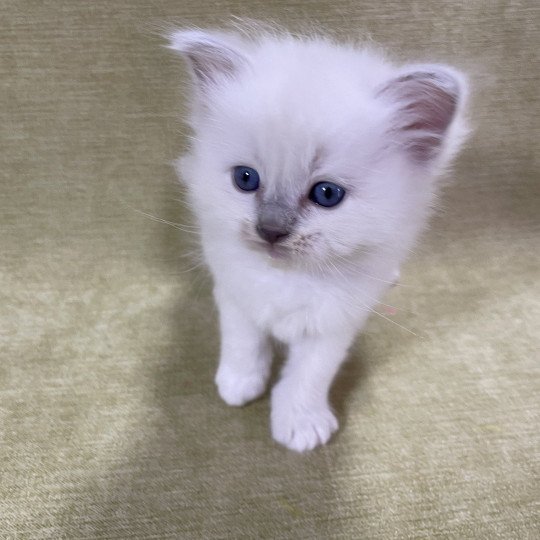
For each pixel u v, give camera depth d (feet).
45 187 0.84
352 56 0.57
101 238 0.86
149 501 0.60
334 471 0.63
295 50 0.56
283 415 0.66
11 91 0.80
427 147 0.53
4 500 0.59
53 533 0.56
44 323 0.77
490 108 0.88
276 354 0.76
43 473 0.61
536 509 0.60
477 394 0.72
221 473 0.63
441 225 0.91
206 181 0.54
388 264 0.58
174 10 0.79
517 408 0.70
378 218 0.51
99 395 0.69
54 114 0.82
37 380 0.70
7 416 0.66
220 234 0.58
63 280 0.83
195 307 0.81
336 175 0.48
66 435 0.65
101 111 0.82
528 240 0.92
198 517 0.59
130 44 0.79
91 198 0.85
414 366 0.75
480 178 0.92
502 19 0.84
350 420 0.69
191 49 0.55
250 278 0.59
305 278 0.57
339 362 0.66
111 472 0.62
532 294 0.85
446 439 0.67
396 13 0.82
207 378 0.72
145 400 0.69
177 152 0.84
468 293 0.85
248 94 0.51
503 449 0.66
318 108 0.47
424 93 0.50
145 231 0.86
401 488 0.62
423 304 0.83
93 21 0.78
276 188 0.50
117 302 0.81
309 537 0.58
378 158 0.50
